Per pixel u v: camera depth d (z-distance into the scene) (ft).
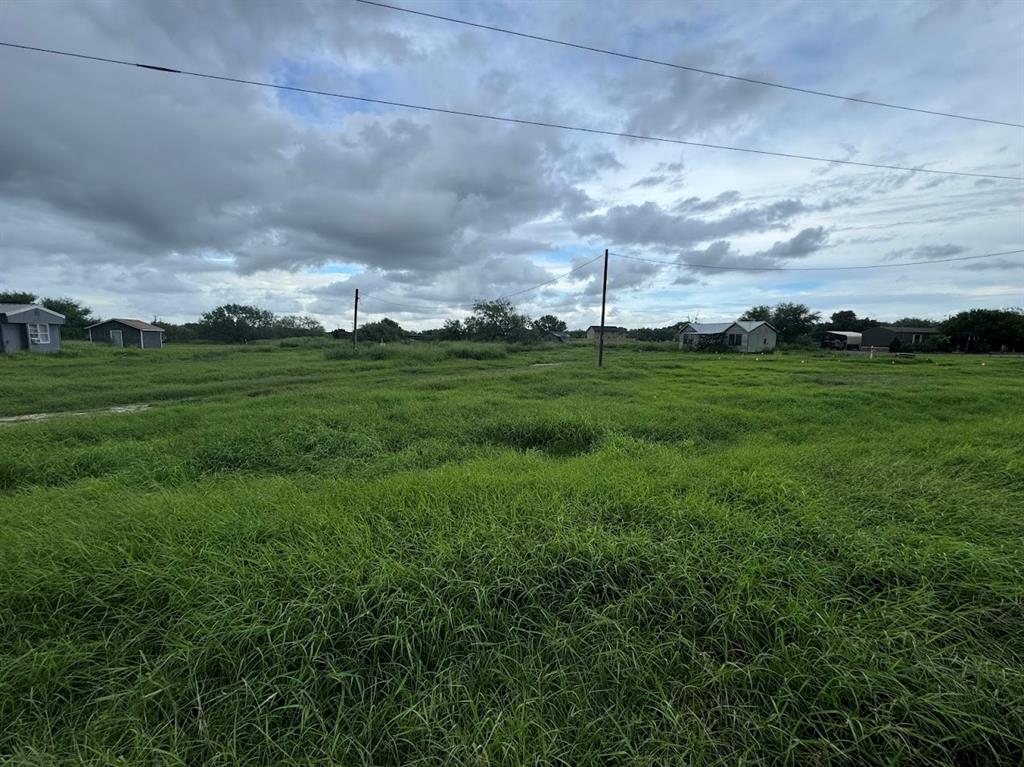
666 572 9.00
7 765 6.08
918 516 11.75
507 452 20.99
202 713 6.68
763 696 6.91
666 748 6.27
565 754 6.19
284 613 7.86
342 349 99.91
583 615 8.35
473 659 7.55
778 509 12.02
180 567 9.24
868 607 8.43
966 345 145.48
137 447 20.39
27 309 81.82
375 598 8.20
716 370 68.74
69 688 7.19
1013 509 12.15
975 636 7.94
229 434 22.31
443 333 154.20
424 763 6.16
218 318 178.40
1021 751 6.18
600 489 13.17
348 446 22.40
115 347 104.32
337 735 6.43
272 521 11.16
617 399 37.93
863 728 6.24
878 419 28.99
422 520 11.20
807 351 148.97
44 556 9.80
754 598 8.36
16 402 37.76
